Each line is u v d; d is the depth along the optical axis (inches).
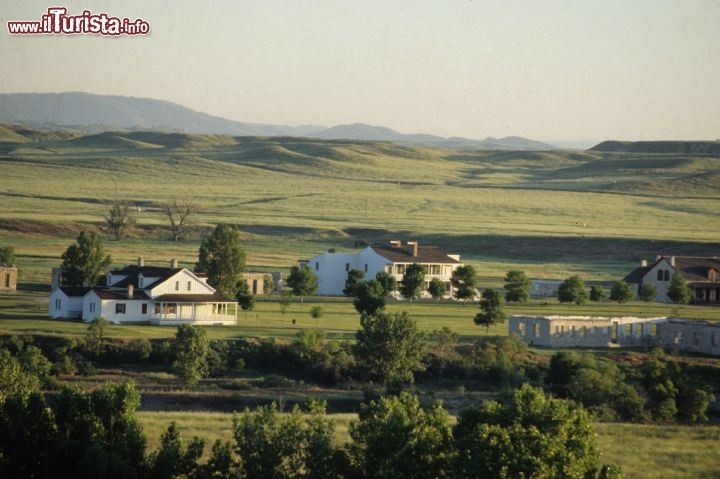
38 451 4682.6
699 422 7130.9
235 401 7081.7
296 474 4564.5
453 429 4557.1
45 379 7313.0
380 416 4692.4
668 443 5984.3
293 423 4680.1
